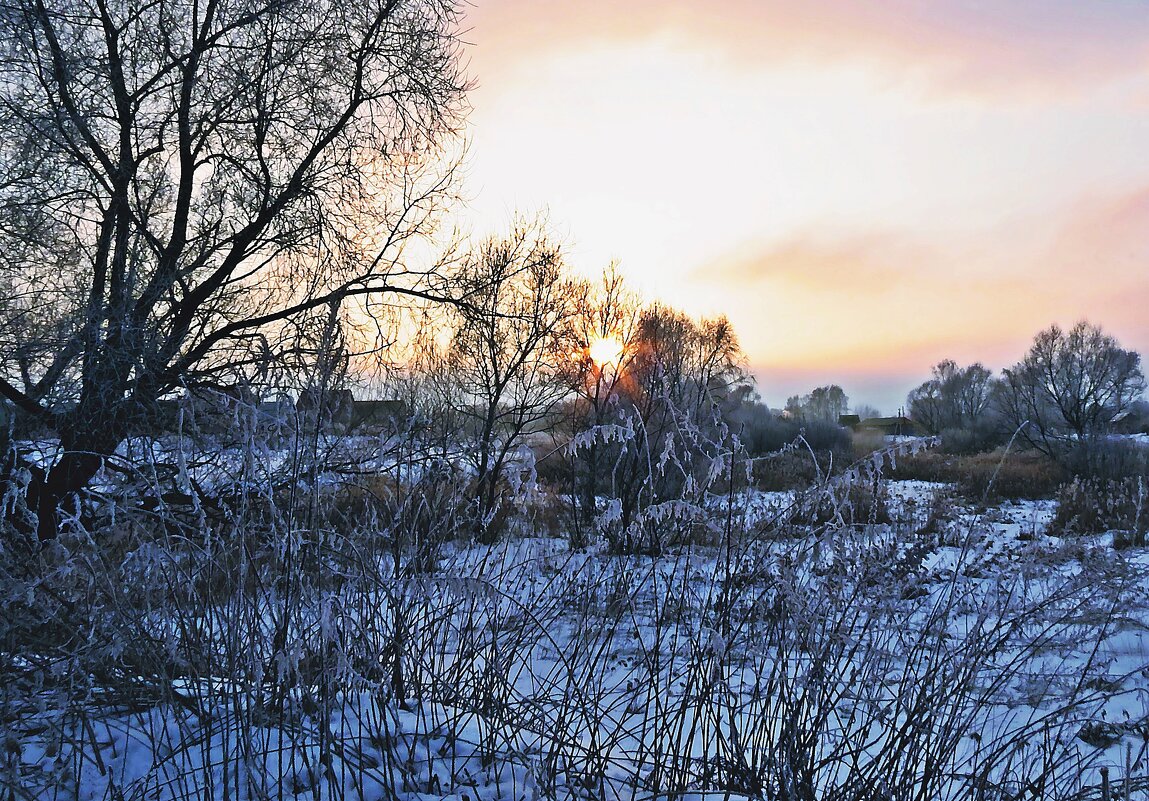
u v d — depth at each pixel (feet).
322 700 11.43
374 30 32.12
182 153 29.73
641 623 15.38
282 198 30.71
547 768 11.75
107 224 27.76
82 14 28.25
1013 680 13.73
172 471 15.24
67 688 11.36
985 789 11.53
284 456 13.28
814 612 11.84
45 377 23.88
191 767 11.07
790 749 11.66
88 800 10.73
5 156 26.61
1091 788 11.60
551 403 47.80
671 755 13.04
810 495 12.69
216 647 12.19
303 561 11.89
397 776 11.94
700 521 12.71
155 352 24.64
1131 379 110.32
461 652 14.01
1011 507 64.64
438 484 15.65
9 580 11.11
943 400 166.81
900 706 11.76
